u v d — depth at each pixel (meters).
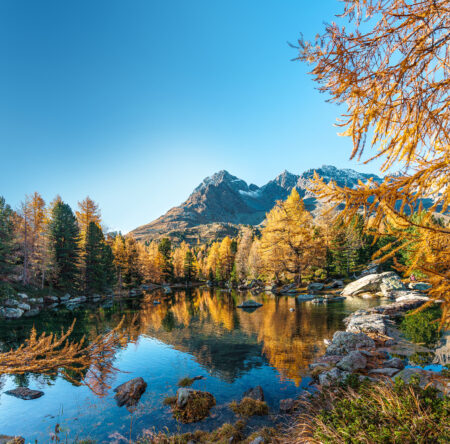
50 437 7.57
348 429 4.14
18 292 34.31
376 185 3.00
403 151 3.21
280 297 34.28
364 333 13.75
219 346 14.77
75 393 10.16
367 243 41.66
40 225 44.28
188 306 32.34
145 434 7.50
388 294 27.69
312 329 16.72
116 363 12.87
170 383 10.59
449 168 2.81
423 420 3.79
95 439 7.41
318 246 36.97
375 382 6.66
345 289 33.38
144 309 30.77
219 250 86.50
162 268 84.94
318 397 7.35
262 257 42.75
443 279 2.75
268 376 10.44
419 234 2.85
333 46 3.10
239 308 27.77
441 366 9.68
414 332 14.59
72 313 28.44
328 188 3.07
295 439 5.48
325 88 3.46
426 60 3.11
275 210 42.19
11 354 4.39
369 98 3.31
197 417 8.08
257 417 7.77
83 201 57.34
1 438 7.46
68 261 44.66
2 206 37.97
